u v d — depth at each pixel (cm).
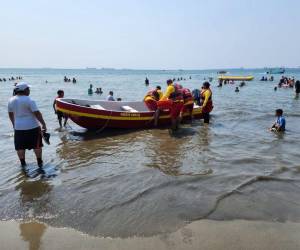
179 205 461
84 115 976
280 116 1064
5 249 354
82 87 4203
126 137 942
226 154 743
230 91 3388
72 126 1127
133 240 371
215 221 414
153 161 680
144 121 1084
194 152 758
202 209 447
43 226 405
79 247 357
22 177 584
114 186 536
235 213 436
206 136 956
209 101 1169
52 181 562
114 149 789
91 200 480
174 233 385
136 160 688
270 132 1040
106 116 1007
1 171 618
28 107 606
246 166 646
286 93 3027
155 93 1176
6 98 2327
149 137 940
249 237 374
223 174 593
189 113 1211
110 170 620
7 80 7012
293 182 554
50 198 489
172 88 1025
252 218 422
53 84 5147
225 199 481
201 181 556
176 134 987
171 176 581
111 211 444
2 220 421
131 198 485
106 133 1008
